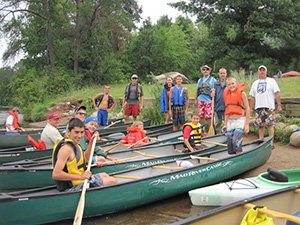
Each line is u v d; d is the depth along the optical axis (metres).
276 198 3.38
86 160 4.30
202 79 7.48
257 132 7.69
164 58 31.44
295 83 11.57
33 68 25.06
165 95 8.77
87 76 24.75
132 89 9.09
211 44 22.78
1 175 4.72
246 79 11.07
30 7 23.66
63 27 24.94
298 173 4.63
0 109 29.28
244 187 4.16
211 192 4.02
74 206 3.68
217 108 7.25
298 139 6.41
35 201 3.49
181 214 3.99
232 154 5.43
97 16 24.20
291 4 20.55
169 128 8.58
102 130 8.66
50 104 17.88
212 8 22.64
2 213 3.36
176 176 4.38
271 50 23.00
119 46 27.28
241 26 22.30
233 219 3.02
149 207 4.27
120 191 3.95
